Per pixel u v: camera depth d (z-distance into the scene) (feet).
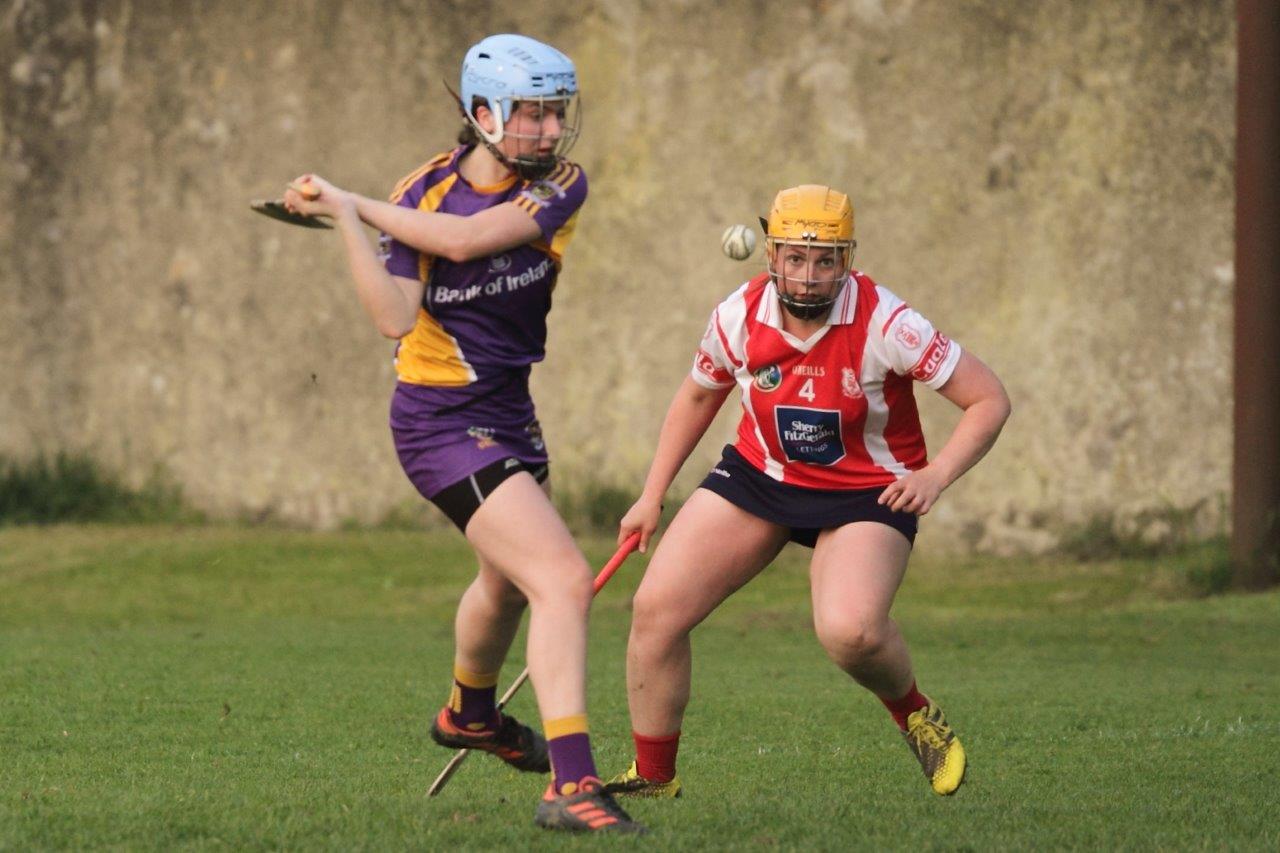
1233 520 137.08
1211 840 50.14
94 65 173.88
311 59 168.04
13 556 157.58
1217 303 150.00
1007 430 155.12
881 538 55.83
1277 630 120.67
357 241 51.93
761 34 159.02
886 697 57.57
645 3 161.58
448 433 53.31
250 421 171.73
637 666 57.82
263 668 101.55
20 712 81.46
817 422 55.98
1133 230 151.33
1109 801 58.65
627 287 163.32
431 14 164.86
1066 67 152.15
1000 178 153.79
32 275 175.83
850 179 157.07
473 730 58.39
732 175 160.04
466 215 53.67
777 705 87.04
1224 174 149.59
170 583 147.84
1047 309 153.28
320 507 170.30
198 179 171.83
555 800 49.85
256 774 64.85
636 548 59.88
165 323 173.27
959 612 133.59
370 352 168.96
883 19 155.74
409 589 145.79
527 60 52.65
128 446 174.50
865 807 55.88
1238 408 135.33
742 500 57.11
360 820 51.06
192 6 171.01
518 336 54.19
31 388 176.14
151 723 79.15
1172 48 150.10
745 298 56.44
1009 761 69.82
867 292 55.88
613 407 163.63
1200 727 79.82
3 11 175.52
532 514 52.01
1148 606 132.98
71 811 53.01
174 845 47.62
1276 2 131.34
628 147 162.71
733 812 53.47
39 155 175.11
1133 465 151.94
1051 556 153.28
